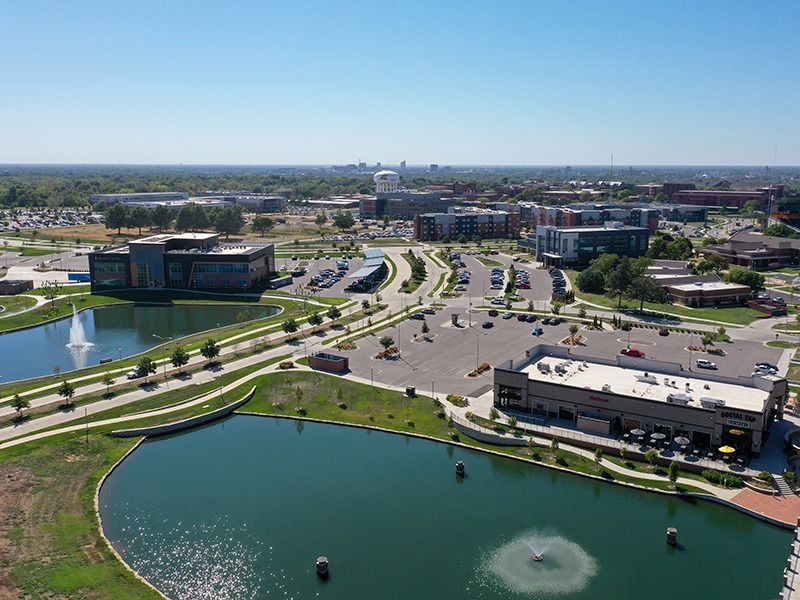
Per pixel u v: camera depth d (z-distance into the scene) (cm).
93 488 8438
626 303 18312
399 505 8144
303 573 6800
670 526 7688
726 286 18662
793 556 6844
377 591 6500
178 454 9606
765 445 9225
